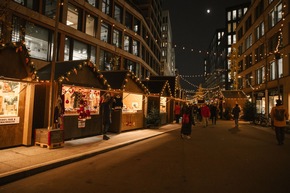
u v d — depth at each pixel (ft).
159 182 20.24
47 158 25.91
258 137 50.49
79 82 39.60
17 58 30.45
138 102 59.21
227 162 27.63
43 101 37.06
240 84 163.73
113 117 50.57
